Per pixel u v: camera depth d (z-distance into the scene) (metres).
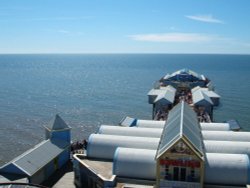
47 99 150.00
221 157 44.78
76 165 52.50
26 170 50.44
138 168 45.50
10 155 78.88
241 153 47.91
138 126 61.84
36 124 105.56
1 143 86.94
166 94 82.19
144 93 165.75
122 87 190.00
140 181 45.06
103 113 121.25
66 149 61.81
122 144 51.50
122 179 45.53
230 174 43.34
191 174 43.75
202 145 47.56
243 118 110.81
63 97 155.50
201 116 71.12
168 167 43.94
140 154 46.50
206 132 54.62
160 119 71.69
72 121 110.00
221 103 133.88
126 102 141.62
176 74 108.75
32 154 54.50
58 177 56.44
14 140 89.44
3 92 169.88
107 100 146.88
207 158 44.75
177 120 50.28
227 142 49.81
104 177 45.69
